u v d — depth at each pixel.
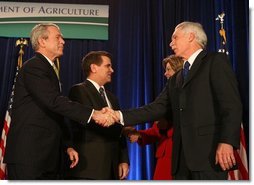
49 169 2.09
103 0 4.43
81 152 2.33
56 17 4.27
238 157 3.45
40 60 2.24
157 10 4.40
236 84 1.87
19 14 4.25
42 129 2.10
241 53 4.24
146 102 4.06
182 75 2.08
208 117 1.85
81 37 4.24
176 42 2.15
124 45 4.25
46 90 2.13
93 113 2.25
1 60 4.18
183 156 1.91
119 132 2.49
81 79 4.15
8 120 3.57
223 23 4.34
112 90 4.13
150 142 2.83
